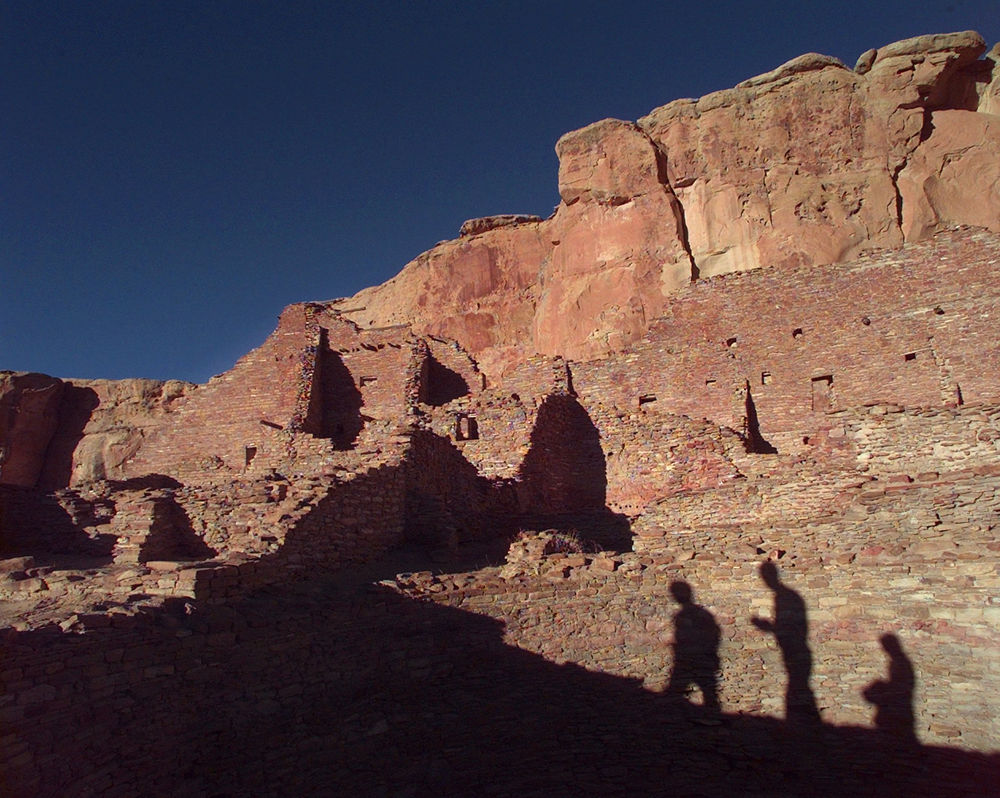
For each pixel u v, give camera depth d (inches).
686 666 466.3
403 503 652.1
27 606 399.5
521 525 780.0
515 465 837.2
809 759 393.4
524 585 510.6
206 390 1320.1
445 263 1780.3
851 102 1256.8
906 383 914.7
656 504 737.6
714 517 701.9
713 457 792.9
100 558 583.2
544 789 368.8
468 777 375.6
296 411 1198.9
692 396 1009.5
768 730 419.8
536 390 1065.5
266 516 543.2
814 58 1302.9
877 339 946.1
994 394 861.8
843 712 421.1
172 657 368.8
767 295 1019.3
